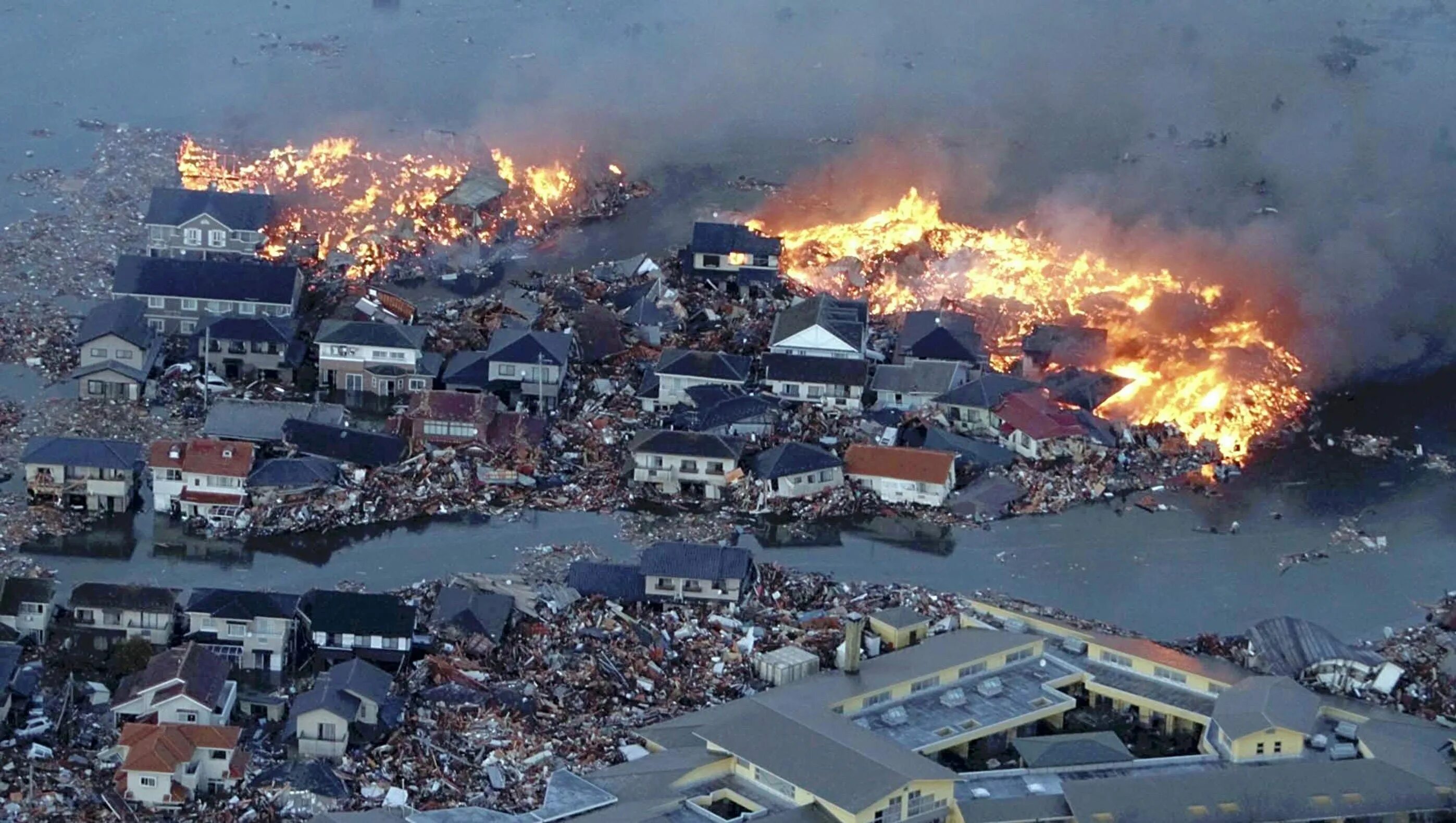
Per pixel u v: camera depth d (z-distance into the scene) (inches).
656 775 4660.4
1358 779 4741.6
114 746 4690.0
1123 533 6323.8
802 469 6353.3
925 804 4613.7
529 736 4894.2
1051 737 4950.8
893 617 5482.3
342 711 4781.0
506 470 6363.2
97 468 5994.1
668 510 6279.5
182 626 5315.0
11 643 5093.5
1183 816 4579.2
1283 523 6446.9
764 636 5442.9
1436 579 6117.1
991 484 6486.2
